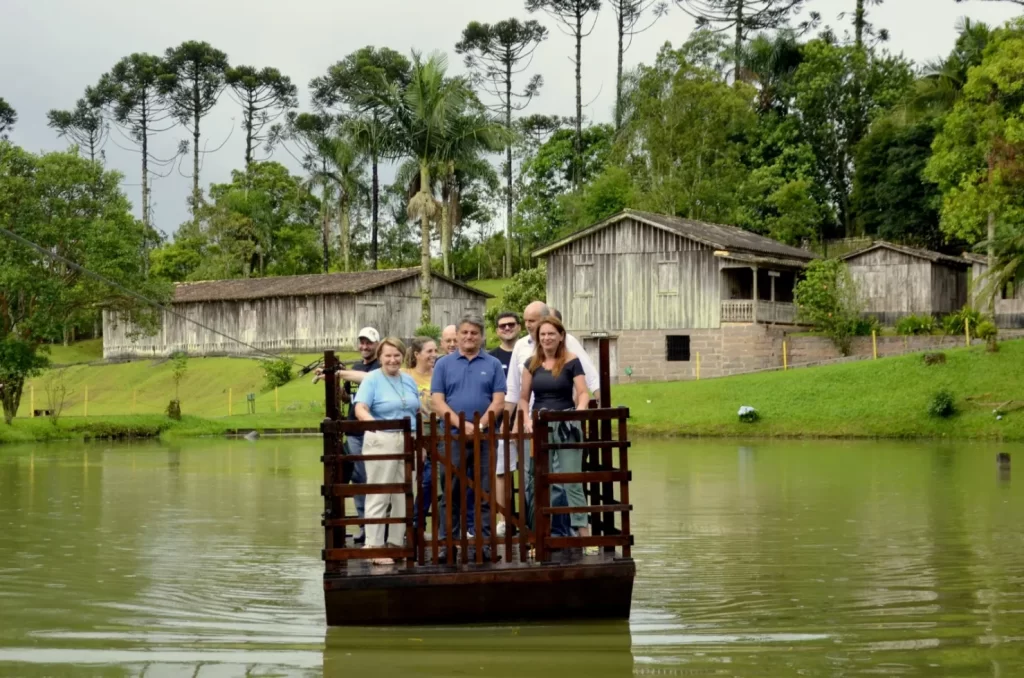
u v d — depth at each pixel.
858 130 73.50
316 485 23.67
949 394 37.94
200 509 19.34
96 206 49.56
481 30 98.69
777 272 53.00
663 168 72.50
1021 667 8.72
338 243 103.81
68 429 43.94
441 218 55.41
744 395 42.06
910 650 9.25
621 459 10.17
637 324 52.41
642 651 9.28
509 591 10.10
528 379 10.96
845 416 38.84
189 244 94.31
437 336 53.81
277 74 111.12
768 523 16.81
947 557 13.61
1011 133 39.78
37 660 9.23
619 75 91.94
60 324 46.88
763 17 80.81
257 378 61.41
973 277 52.03
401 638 9.77
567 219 82.19
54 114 115.75
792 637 9.72
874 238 68.50
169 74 110.12
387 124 54.12
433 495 10.20
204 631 10.12
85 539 15.70
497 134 54.44
